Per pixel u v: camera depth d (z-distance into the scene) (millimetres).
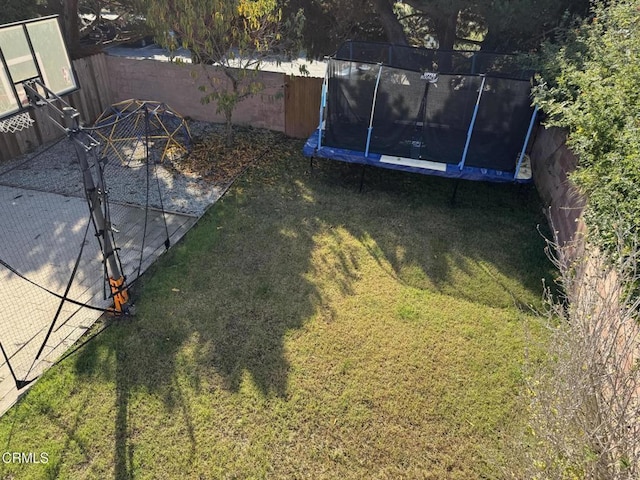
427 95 7035
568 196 6324
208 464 3676
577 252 5375
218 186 7816
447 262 6074
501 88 6719
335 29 10922
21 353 4527
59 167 8305
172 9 7664
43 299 5238
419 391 4305
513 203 7527
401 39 10461
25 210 6938
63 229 6500
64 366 4410
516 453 3223
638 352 2980
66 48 5395
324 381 4375
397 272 5871
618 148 4391
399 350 4727
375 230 6703
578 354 2748
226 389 4262
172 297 5309
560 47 7480
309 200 7445
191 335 4816
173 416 4016
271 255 6086
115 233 6434
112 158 8633
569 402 2703
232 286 5512
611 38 5738
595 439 2629
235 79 8820
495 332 4988
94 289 5410
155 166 8375
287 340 4797
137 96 10719
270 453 3770
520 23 8445
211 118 10445
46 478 3527
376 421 4035
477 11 8930
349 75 7230
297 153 9141
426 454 3797
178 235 6461
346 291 5523
